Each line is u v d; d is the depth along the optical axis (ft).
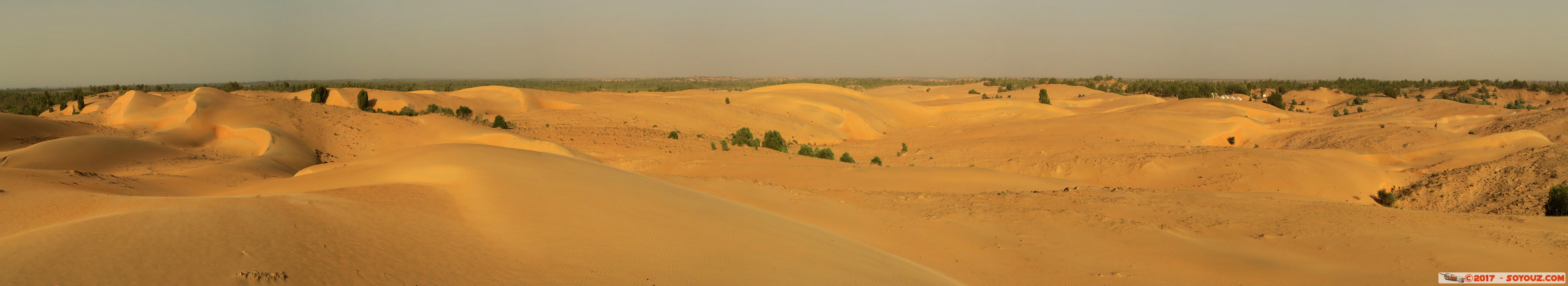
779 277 33.96
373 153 142.72
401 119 161.27
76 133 140.46
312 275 28.19
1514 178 113.60
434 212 44.27
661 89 653.71
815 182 89.15
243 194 62.95
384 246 33.91
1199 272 45.42
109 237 29.22
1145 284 42.70
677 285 30.96
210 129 140.77
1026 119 277.03
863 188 85.61
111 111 175.73
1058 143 166.50
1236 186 111.55
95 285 24.21
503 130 149.07
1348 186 114.32
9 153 99.86
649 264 33.96
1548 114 207.00
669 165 108.88
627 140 148.87
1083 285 42.70
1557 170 110.01
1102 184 119.75
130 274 25.46
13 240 28.40
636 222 42.45
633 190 55.01
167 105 165.07
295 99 169.68
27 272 24.53
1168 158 128.26
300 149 131.75
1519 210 95.25
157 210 35.19
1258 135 230.68
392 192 50.78
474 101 255.09
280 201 40.19
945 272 43.80
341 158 138.41
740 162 109.40
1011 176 95.09
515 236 38.27
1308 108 401.29
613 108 212.84
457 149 78.07
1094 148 154.20
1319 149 164.35
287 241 32.04
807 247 42.42
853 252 43.88
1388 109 338.54
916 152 166.61
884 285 35.47
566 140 142.82
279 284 26.63
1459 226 56.13
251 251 29.78
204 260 27.86
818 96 294.46
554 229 39.50
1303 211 65.16
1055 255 49.93
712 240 40.32
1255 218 62.18
